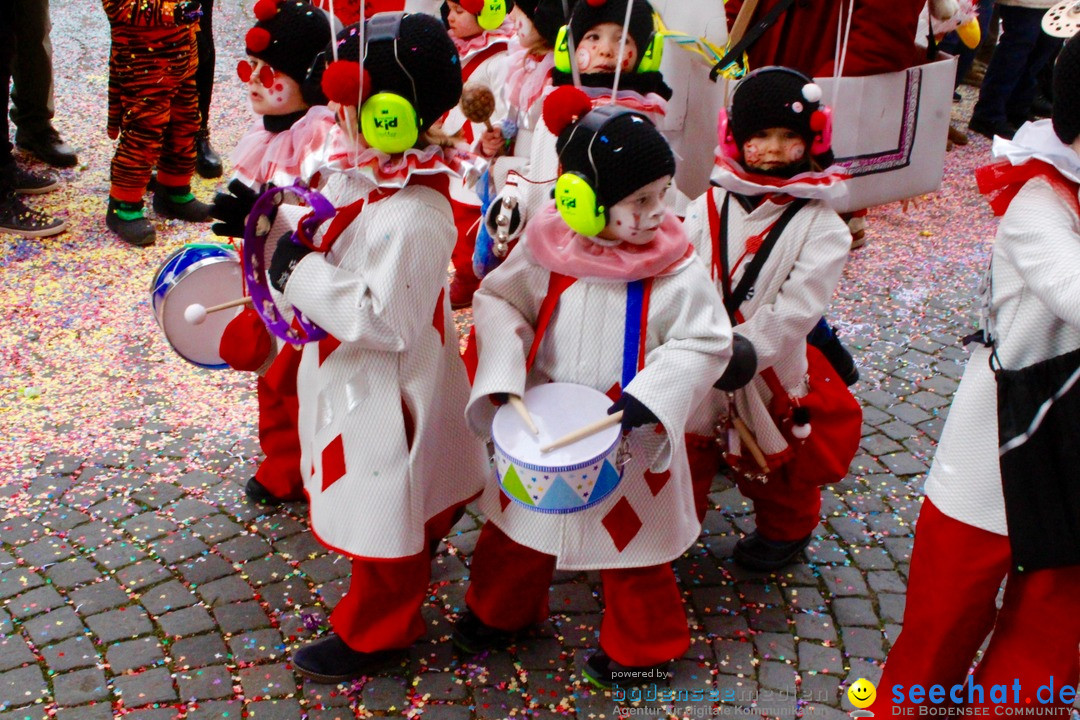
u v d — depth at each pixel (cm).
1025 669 221
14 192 503
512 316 249
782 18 422
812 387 294
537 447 224
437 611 299
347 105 221
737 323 278
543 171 320
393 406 241
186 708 259
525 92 373
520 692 271
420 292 231
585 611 301
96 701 259
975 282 519
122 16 451
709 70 428
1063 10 213
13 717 252
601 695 271
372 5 455
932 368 439
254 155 317
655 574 260
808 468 295
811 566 324
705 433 289
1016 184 223
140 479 342
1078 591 216
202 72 545
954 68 457
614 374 244
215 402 386
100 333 422
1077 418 208
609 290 242
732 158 280
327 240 234
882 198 466
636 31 309
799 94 264
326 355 246
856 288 507
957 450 230
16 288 448
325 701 264
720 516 347
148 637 280
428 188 234
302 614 292
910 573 243
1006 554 224
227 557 312
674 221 244
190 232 512
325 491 250
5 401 375
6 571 299
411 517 245
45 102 545
